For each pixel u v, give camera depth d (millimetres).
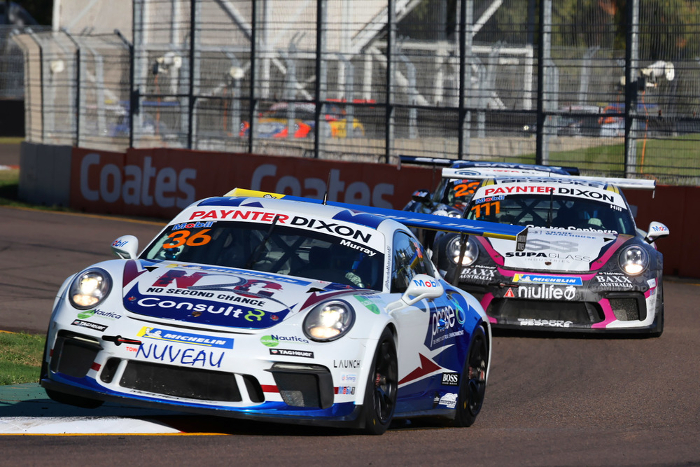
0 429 17891
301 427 19562
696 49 55438
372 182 64375
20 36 87000
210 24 79125
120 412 20719
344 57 68500
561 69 59781
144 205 74938
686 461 18891
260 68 72438
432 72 64750
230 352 17188
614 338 36250
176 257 21203
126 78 81000
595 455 19047
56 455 16109
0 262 48625
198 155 72312
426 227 23641
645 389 27906
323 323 17891
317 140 69375
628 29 56844
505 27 62000
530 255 35406
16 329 32531
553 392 27297
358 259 20922
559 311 34875
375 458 17250
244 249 21188
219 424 19547
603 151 58656
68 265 48844
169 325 17609
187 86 77062
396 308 19672
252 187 69562
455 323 22719
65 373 18094
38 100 87438
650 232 37750
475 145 63062
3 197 85938
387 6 65750
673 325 39500
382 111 66812
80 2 104625
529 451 19125
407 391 20266
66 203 80000
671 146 56344
